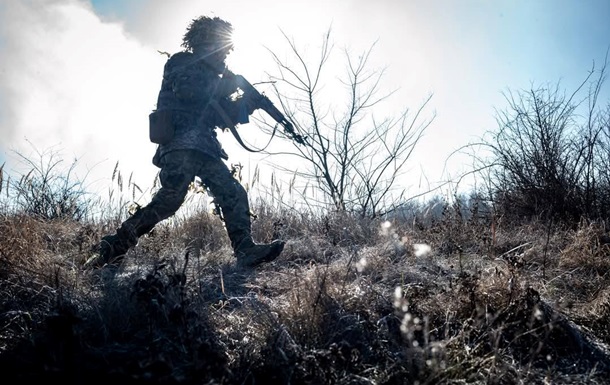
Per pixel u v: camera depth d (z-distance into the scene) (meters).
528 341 3.79
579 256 5.87
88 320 3.86
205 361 3.11
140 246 5.79
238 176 5.81
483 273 4.87
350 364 3.36
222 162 5.55
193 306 3.93
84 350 3.50
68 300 4.02
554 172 8.45
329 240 6.43
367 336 3.73
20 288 4.36
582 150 8.48
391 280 4.87
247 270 5.24
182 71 5.33
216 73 5.49
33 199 7.47
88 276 4.61
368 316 3.90
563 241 6.64
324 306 3.88
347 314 3.85
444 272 5.29
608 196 8.21
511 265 4.49
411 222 7.53
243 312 4.00
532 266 5.79
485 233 6.54
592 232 6.75
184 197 5.35
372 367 3.39
